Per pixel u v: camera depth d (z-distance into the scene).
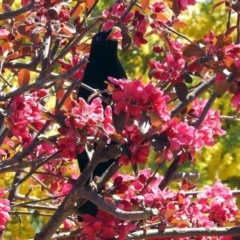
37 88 6.23
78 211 6.35
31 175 7.20
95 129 5.62
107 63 7.93
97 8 12.91
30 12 7.80
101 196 6.16
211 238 6.50
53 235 6.64
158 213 5.66
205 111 6.62
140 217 5.57
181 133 5.70
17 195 8.11
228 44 6.05
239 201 13.31
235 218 6.57
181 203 6.28
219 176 14.43
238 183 15.53
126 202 6.05
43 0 7.07
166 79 6.18
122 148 5.65
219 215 6.48
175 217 6.23
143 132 5.27
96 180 6.28
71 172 7.75
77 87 8.29
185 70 6.16
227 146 14.51
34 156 7.18
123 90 5.33
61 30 6.84
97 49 7.88
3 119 5.94
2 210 6.10
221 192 6.60
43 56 7.55
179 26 7.53
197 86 7.19
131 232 6.14
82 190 5.94
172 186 11.77
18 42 7.55
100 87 7.94
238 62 5.87
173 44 6.87
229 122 14.91
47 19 6.65
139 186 6.51
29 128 6.96
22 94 6.18
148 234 6.00
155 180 6.66
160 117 5.32
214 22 13.70
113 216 5.89
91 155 6.02
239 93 5.86
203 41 6.75
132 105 5.30
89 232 6.00
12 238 11.61
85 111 5.53
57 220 6.31
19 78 6.28
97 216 6.06
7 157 7.45
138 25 6.99
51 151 6.81
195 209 6.31
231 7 6.84
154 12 7.17
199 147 5.97
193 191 6.92
